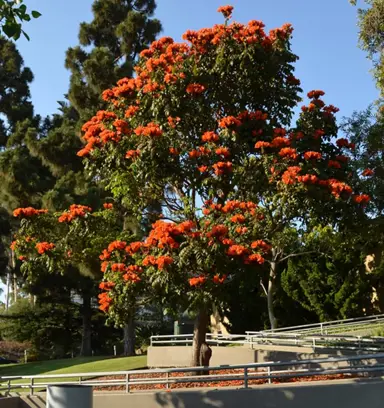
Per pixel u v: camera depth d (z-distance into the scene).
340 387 10.05
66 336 37.38
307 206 11.70
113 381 11.14
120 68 25.84
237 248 11.00
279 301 27.69
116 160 12.55
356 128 22.33
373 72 22.47
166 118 12.60
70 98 26.72
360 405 9.96
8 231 34.25
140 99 12.86
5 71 38.81
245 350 17.97
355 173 20.41
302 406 10.05
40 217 13.07
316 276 25.89
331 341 17.47
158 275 10.81
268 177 12.23
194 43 13.02
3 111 39.06
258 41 12.65
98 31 29.84
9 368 28.30
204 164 12.39
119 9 29.48
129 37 28.64
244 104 13.10
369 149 21.88
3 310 52.69
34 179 27.16
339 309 25.83
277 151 12.28
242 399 10.23
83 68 26.36
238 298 27.66
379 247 24.78
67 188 26.27
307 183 11.54
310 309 26.61
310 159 12.30
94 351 38.44
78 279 29.66
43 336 37.62
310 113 13.65
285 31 13.00
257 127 12.68
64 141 27.16
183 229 10.78
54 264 12.99
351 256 25.06
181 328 31.02
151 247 11.38
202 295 10.80
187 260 10.70
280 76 13.29
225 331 30.28
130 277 11.79
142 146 12.05
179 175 12.38
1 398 11.24
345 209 12.45
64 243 12.97
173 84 12.30
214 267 11.00
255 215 11.85
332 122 13.75
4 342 38.66
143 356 22.94
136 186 13.18
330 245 22.31
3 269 36.31
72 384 9.09
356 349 15.55
